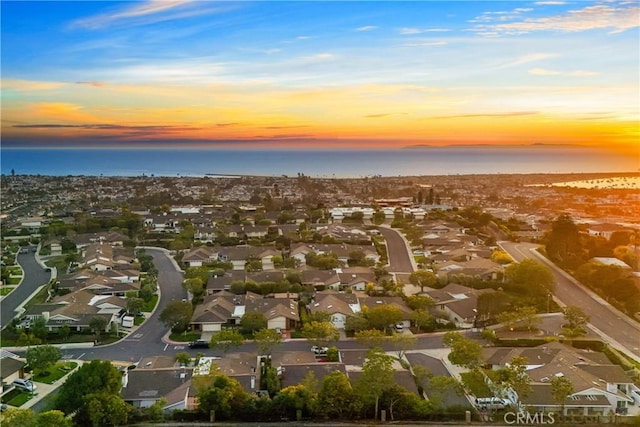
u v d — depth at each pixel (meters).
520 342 91.81
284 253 160.75
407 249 169.25
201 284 121.81
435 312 107.25
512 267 124.75
